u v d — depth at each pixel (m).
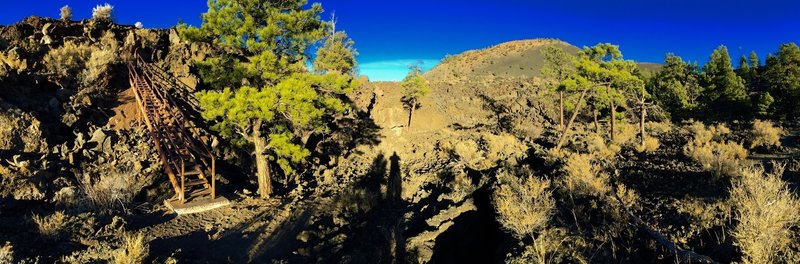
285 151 14.03
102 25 23.80
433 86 38.47
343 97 26.08
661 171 12.91
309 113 13.66
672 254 7.17
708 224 7.91
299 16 14.97
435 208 13.25
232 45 14.76
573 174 12.41
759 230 6.35
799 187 9.50
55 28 21.08
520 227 9.17
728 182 10.40
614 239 8.34
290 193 15.44
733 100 35.50
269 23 14.54
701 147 16.36
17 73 15.97
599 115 34.34
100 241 9.57
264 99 13.05
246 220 12.40
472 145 21.28
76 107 16.20
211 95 13.43
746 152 14.75
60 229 9.62
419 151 21.95
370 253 10.84
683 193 10.25
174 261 9.07
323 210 13.55
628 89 22.47
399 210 14.16
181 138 16.20
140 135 16.42
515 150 20.80
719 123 30.70
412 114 27.53
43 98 16.11
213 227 11.76
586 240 8.54
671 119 34.91
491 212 12.01
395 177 17.05
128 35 23.02
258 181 16.22
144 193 13.39
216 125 14.47
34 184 11.66
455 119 30.80
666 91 36.69
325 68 26.61
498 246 9.95
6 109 14.05
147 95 18.25
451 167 17.92
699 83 41.47
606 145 21.16
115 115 17.11
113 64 19.47
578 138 24.39
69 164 13.55
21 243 8.88
